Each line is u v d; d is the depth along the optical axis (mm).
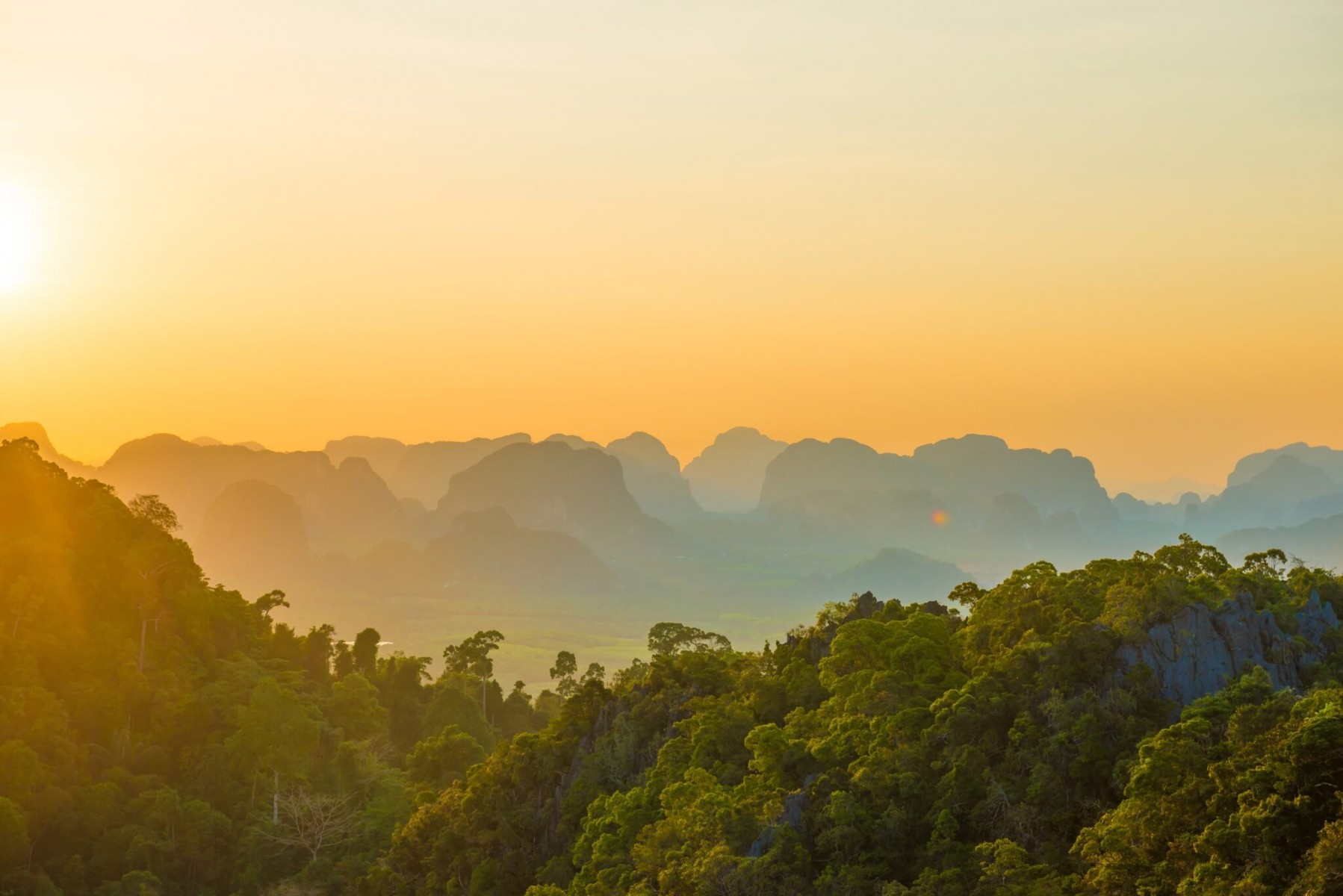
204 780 148250
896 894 77438
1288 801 64438
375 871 124812
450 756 162750
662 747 113688
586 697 137125
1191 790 70938
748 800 92688
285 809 141875
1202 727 75750
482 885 113938
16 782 133375
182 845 136125
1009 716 90625
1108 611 95375
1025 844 81062
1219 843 65562
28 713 146000
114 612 174625
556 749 129250
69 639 161875
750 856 86750
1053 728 86438
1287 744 66062
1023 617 102188
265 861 135750
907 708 97500
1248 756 70125
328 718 174500
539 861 117125
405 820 143250
